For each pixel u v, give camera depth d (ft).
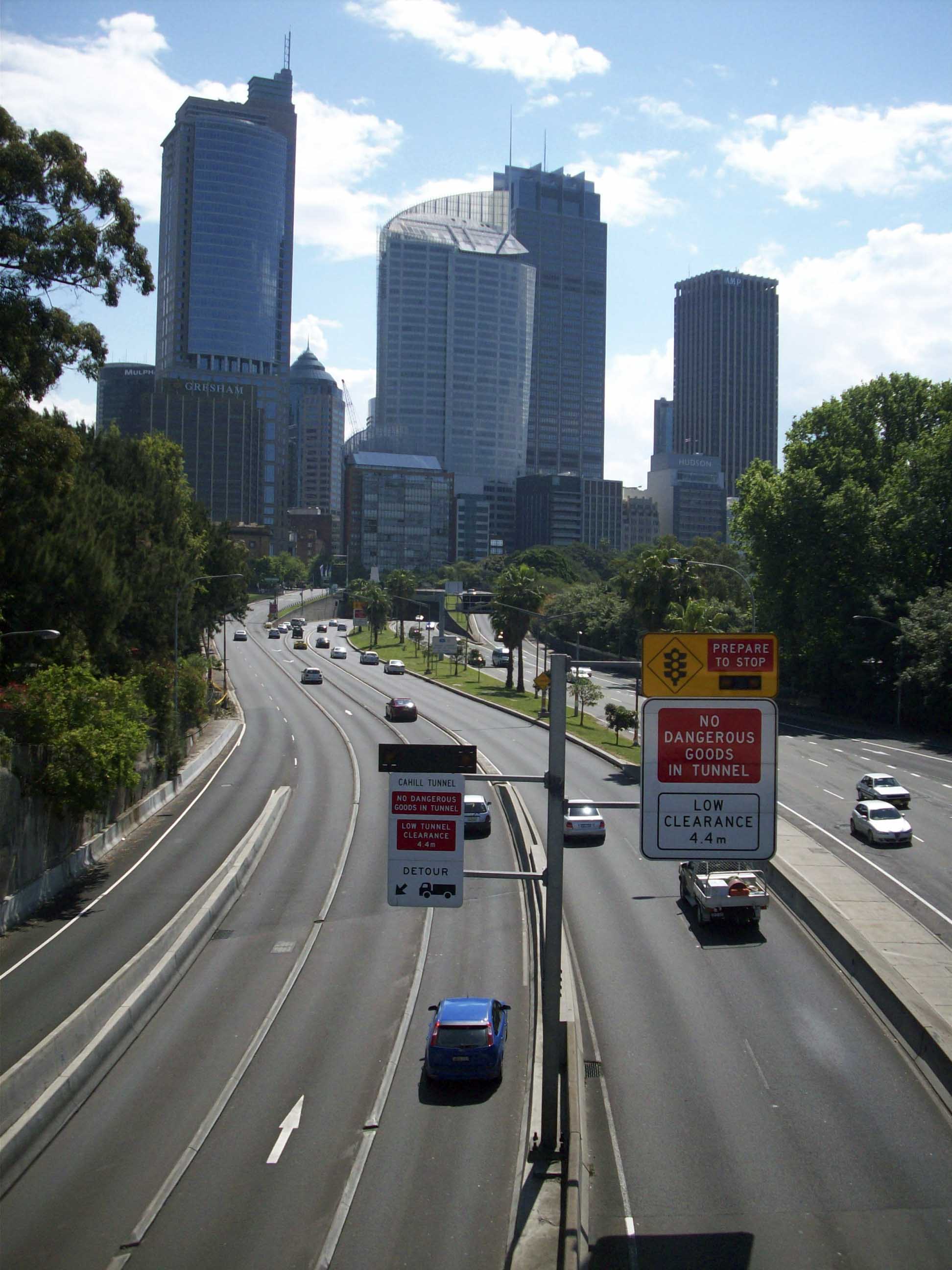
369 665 442.50
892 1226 56.90
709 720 56.65
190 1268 54.70
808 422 333.01
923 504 288.71
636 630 422.41
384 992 99.25
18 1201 62.18
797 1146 66.54
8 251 137.08
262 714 298.97
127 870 141.28
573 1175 58.18
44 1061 75.20
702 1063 79.82
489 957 108.37
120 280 148.46
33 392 141.49
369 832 167.53
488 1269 54.34
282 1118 72.95
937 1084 75.36
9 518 154.51
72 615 163.84
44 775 126.31
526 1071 80.64
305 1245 56.80
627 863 144.56
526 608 351.67
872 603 293.84
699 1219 57.98
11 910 116.06
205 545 300.20
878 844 146.72
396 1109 74.08
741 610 429.79
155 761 186.39
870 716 302.04
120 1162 66.90
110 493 212.43
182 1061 83.71
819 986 95.96
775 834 56.13
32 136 141.08
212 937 117.80
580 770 212.23
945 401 317.83
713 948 107.45
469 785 199.41
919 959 100.83
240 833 163.53
